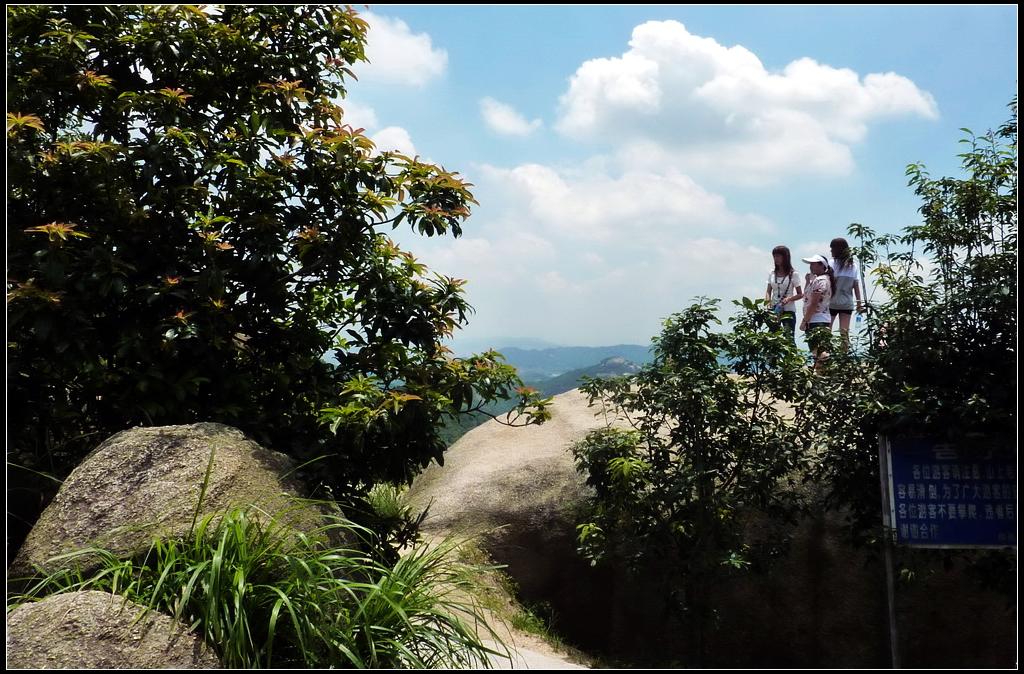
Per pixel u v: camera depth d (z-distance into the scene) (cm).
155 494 431
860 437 688
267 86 595
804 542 810
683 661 813
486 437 1022
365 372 618
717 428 698
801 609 808
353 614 391
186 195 568
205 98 623
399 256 628
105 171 538
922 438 656
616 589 841
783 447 682
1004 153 628
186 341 542
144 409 528
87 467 446
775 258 886
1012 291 602
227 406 552
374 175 593
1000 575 643
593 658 735
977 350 646
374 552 531
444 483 938
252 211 585
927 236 655
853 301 863
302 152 587
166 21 605
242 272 574
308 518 451
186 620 364
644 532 702
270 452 493
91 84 554
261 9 631
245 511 412
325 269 600
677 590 711
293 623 370
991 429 631
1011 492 634
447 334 628
